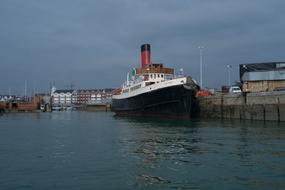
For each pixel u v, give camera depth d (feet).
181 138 107.96
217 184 51.42
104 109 609.42
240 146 86.63
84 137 119.44
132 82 259.19
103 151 84.89
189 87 189.67
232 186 50.16
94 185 52.37
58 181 55.16
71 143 102.63
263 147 84.02
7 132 144.36
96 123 204.03
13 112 465.06
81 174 59.72
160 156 75.72
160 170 61.62
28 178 57.52
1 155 81.10
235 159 69.36
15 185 53.11
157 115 208.64
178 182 53.21
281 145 87.20
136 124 176.45
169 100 193.98
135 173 59.77
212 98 225.15
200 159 70.64
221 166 63.21
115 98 290.15
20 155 81.00
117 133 131.44
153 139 107.14
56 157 77.56
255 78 235.61
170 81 192.75
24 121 241.14
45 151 86.89
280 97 171.83
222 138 104.88
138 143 98.89
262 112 182.91
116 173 60.03
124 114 261.85
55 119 273.54
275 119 174.50
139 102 221.25
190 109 192.13
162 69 233.14
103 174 59.47
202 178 55.06
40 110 505.66
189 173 58.70
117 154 79.92
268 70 232.73
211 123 172.35
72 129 158.61
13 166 67.62
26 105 483.51
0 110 416.05
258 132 120.67
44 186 52.31
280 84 227.40
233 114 207.51
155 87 200.44
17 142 106.93
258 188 48.98
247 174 56.75
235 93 209.36
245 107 196.54
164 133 124.16
